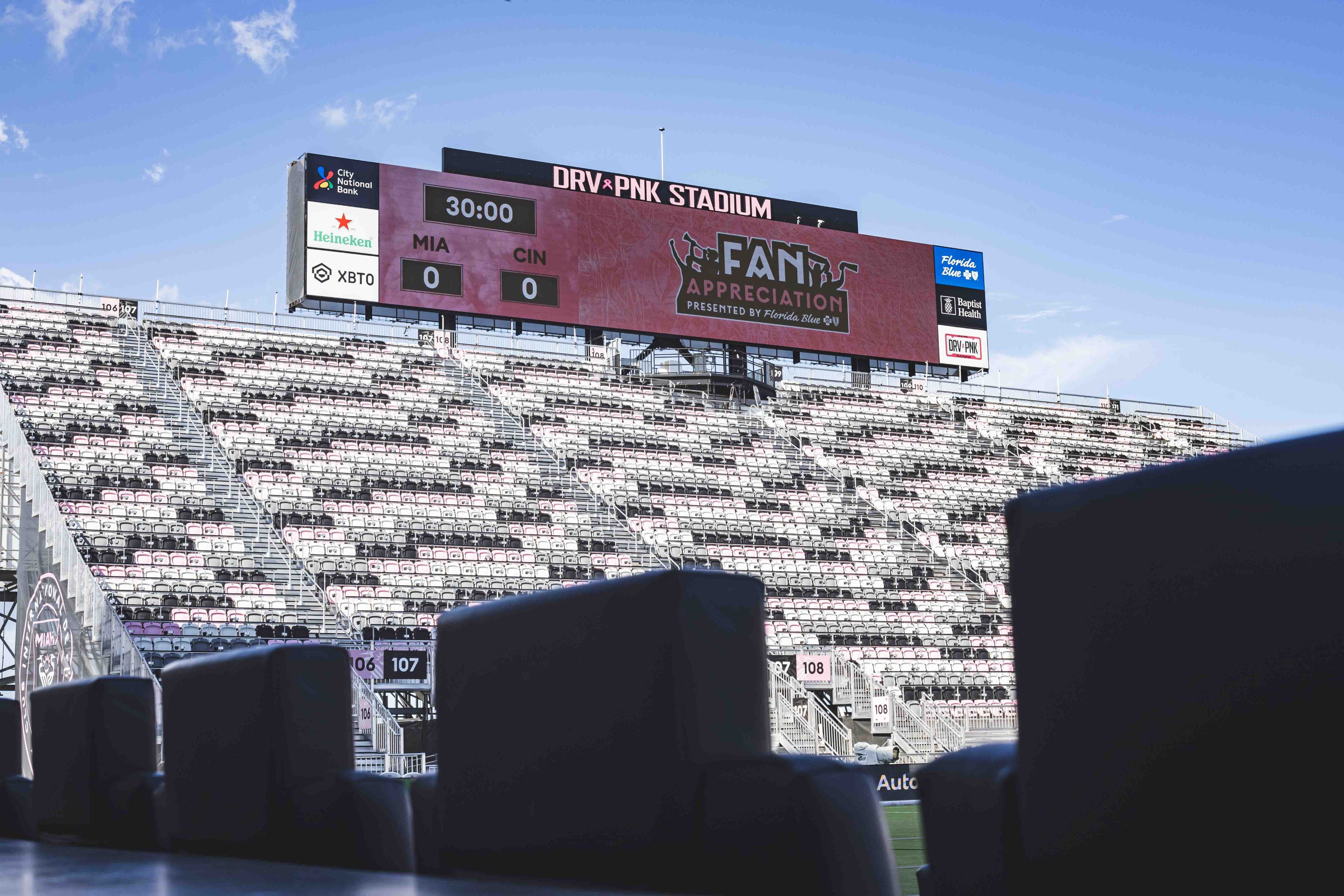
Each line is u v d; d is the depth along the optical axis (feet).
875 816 5.66
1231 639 3.77
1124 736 4.08
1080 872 4.24
